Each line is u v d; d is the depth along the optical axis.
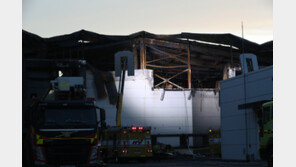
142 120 65.94
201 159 40.94
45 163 17.33
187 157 49.00
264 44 69.94
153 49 70.38
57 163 17.39
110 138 33.22
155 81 77.88
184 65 71.56
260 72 32.06
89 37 64.19
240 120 34.88
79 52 69.31
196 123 68.69
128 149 31.95
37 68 26.83
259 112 20.00
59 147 17.48
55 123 17.80
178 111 67.88
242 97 34.62
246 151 33.47
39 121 17.81
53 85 22.20
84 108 18.47
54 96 22.12
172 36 66.75
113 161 33.66
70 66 28.00
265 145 19.42
